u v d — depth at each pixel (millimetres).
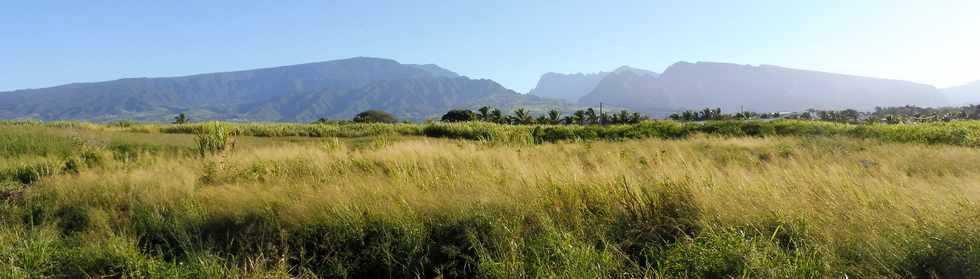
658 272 3518
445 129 28000
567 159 9352
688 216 4375
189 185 6617
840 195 4945
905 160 9438
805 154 10711
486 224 4422
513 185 5512
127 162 10312
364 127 32281
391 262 4086
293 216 4816
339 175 7625
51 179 7383
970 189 5172
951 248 3342
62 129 22156
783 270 3174
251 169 8445
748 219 4129
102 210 5594
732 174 6418
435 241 4387
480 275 3701
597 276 3330
